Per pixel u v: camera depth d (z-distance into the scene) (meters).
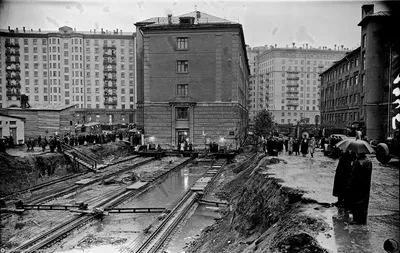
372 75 28.06
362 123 28.33
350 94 37.31
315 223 8.78
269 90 100.12
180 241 15.56
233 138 47.62
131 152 47.78
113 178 30.81
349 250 7.12
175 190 26.44
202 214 19.69
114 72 98.38
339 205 10.24
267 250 8.12
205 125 48.22
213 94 48.06
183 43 48.72
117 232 17.08
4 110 45.25
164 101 48.88
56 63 93.88
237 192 22.44
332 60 93.06
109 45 97.69
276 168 19.52
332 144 26.52
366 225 8.61
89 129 64.88
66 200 23.28
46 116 46.00
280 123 95.50
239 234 13.14
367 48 27.92
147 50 49.03
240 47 52.50
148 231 16.98
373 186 13.31
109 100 98.69
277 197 13.07
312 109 95.62
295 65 95.31
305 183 14.21
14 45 89.50
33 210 20.73
